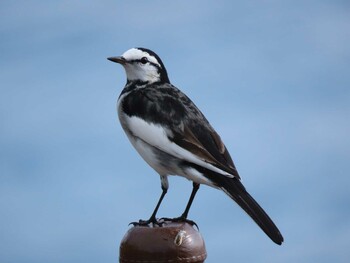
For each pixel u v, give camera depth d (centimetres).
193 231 751
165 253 729
